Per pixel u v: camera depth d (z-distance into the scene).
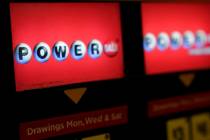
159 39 1.99
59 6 1.71
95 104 1.80
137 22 1.92
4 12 1.57
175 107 2.05
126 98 1.89
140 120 1.93
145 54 1.95
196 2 2.12
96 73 1.81
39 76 1.66
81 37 1.76
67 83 1.73
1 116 1.58
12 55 1.59
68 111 1.72
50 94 1.68
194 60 2.12
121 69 1.88
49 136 1.68
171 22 2.03
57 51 1.70
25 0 1.62
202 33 2.15
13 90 1.59
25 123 1.63
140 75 1.93
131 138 1.91
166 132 2.02
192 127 2.12
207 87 2.17
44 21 1.67
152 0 1.96
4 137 1.59
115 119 1.86
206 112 2.17
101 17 1.82
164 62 2.01
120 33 1.88
